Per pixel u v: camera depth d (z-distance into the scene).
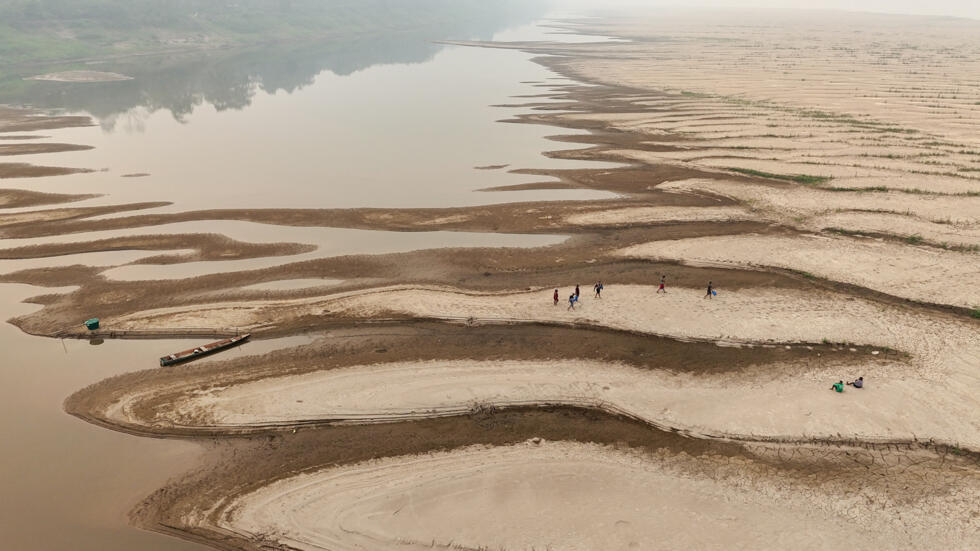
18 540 24.80
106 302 44.06
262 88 143.25
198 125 104.69
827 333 37.78
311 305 43.31
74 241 54.94
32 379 35.41
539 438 30.12
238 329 40.16
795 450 28.64
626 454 28.94
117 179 73.88
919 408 30.64
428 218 60.44
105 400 33.38
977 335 36.97
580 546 23.98
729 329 38.53
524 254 51.88
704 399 32.25
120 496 27.12
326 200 66.12
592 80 151.00
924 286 43.19
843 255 48.66
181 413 32.09
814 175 67.81
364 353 37.53
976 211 55.66
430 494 26.66
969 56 178.50
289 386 34.16
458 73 166.88
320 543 24.47
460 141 91.81
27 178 73.88
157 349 38.69
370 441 30.08
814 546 23.89
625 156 80.44
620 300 42.75
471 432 30.61
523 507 25.88
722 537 24.34
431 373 35.12
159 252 52.88
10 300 44.59
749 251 50.25
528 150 86.00
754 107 107.56
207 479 28.02
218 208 63.62
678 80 143.88
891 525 24.69
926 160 71.38
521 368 35.47
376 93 136.12
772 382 33.41
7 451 29.61
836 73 146.38
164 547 24.69
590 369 35.25
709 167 73.56
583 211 61.09
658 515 25.45
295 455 29.30
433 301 43.44
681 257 49.81
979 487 26.27
